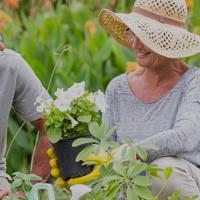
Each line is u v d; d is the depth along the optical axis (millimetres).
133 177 6043
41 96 7297
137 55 7223
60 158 6652
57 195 6652
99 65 11523
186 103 7109
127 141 6152
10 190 6730
